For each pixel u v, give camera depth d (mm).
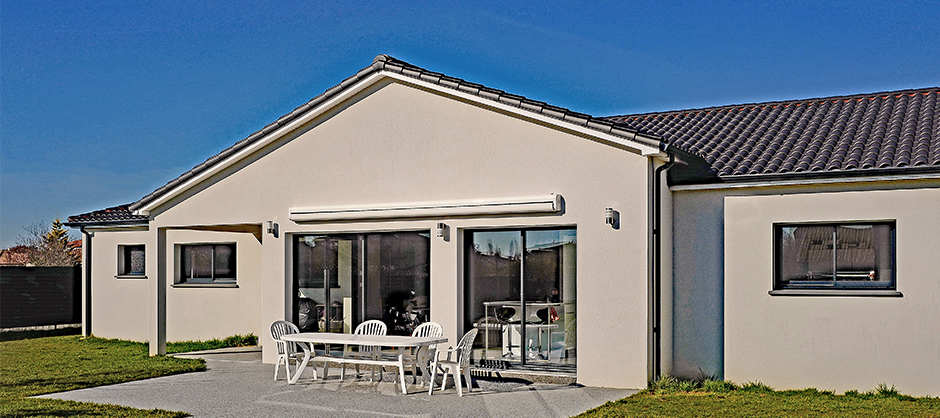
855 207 11203
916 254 10828
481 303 12992
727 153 12953
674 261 12484
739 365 11930
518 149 12438
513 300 12734
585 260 11906
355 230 13922
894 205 10969
